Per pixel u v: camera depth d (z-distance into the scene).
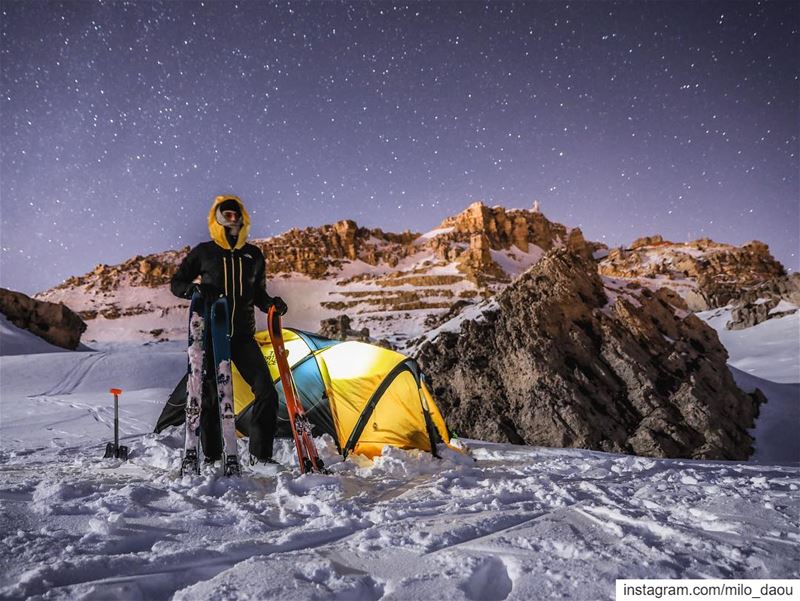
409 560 2.58
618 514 3.28
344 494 4.25
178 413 6.78
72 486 3.93
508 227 198.00
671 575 2.38
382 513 3.47
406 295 148.75
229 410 4.83
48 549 2.69
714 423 14.38
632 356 15.76
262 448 5.27
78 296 160.75
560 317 16.36
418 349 17.09
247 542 2.83
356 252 186.88
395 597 2.18
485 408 14.76
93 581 2.29
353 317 139.62
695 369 16.25
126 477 5.02
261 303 5.54
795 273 56.09
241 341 5.36
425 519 3.35
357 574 2.43
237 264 5.34
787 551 2.63
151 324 146.62
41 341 51.22
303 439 5.11
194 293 5.13
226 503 3.79
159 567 2.50
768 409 17.16
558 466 5.83
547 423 13.74
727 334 54.09
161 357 33.44
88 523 3.18
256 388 5.30
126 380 28.55
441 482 4.72
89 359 31.86
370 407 6.77
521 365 15.01
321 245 185.00
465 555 2.60
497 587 2.41
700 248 153.88
